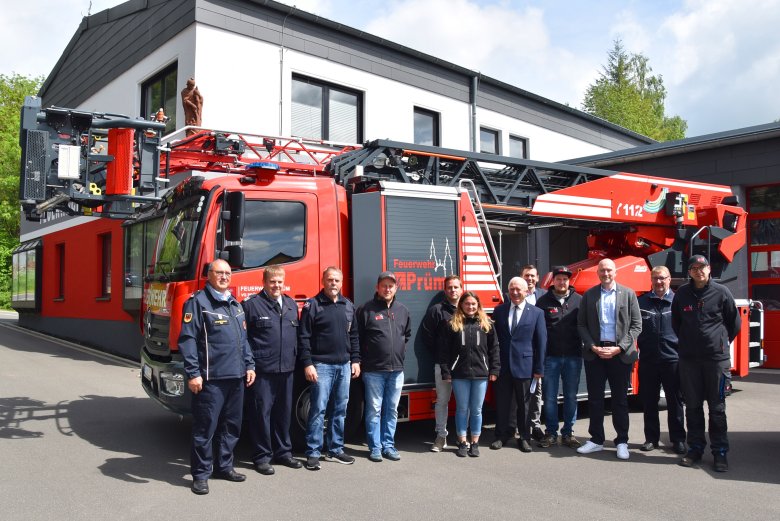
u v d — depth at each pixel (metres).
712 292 5.96
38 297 18.67
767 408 8.70
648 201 9.26
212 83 11.49
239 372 5.28
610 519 4.53
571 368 6.69
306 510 4.64
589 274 8.59
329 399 6.00
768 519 4.55
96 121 6.65
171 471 5.61
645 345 6.53
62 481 5.26
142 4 13.21
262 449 5.63
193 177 6.25
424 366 6.62
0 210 28.73
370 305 6.12
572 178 8.91
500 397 6.58
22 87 35.62
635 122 42.28
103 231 14.66
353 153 7.15
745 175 12.95
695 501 4.93
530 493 5.10
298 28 12.66
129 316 13.21
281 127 12.30
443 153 7.54
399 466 5.86
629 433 7.31
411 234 6.67
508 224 8.76
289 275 6.17
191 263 5.87
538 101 18.52
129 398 8.97
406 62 14.74
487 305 7.03
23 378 10.34
